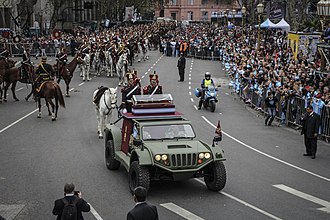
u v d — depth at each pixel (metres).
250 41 57.31
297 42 37.62
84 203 9.83
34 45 57.97
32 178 15.38
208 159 13.41
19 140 20.52
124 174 15.88
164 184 14.87
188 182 15.11
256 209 12.91
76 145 19.70
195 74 46.25
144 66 51.47
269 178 15.80
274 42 53.69
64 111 27.20
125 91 20.88
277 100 25.17
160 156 13.05
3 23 68.50
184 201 13.39
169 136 14.21
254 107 29.83
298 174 16.38
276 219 12.23
